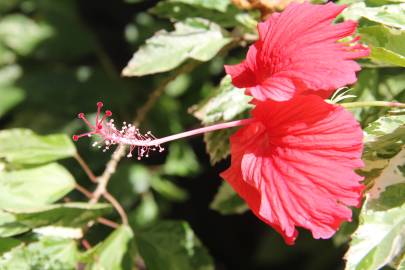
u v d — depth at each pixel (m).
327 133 0.37
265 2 0.46
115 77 0.69
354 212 0.48
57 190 0.50
